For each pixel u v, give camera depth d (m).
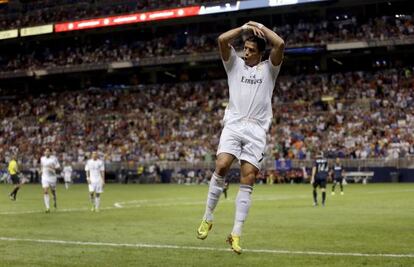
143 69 78.69
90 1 77.94
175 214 22.61
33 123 76.44
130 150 66.75
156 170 62.50
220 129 65.31
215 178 8.74
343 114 61.19
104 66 76.69
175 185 55.91
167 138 66.75
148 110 71.88
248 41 8.86
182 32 76.06
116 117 72.62
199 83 73.00
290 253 11.50
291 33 68.38
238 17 72.81
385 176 52.81
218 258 10.84
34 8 81.38
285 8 68.81
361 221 18.83
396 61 68.25
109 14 74.62
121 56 76.75
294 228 16.66
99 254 11.39
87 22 75.38
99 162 25.69
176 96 72.44
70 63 79.81
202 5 68.12
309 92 65.69
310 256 11.05
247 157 8.73
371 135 57.22
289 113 63.41
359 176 53.22
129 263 10.23
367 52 68.06
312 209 24.50
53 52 82.62
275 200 31.17
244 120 8.77
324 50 65.94
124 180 63.53
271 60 8.80
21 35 79.38
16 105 81.12
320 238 14.14
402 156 52.81
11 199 34.94
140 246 12.62
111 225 17.98
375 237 14.27
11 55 85.50
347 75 65.69
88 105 76.00
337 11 68.31
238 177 58.12
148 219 20.28
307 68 71.75
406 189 40.91
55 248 12.33
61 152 70.38
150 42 76.56
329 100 63.47
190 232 15.80
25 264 10.17
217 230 16.30
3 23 82.62
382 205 26.30
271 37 8.67
